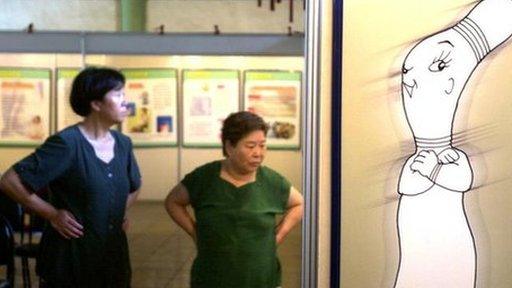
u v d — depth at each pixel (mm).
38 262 3336
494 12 2688
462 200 2736
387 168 2736
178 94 8781
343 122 2725
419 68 2709
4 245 4094
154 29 9250
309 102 2750
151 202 9023
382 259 2762
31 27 8625
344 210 2748
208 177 3125
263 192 3113
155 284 6094
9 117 8164
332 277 2764
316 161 2752
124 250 3432
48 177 3168
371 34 2701
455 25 2697
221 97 8750
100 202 3256
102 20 9117
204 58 8703
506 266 2740
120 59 8531
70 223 3201
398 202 2744
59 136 3203
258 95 8633
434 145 2727
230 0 9211
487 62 2701
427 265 2754
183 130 8867
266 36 8219
